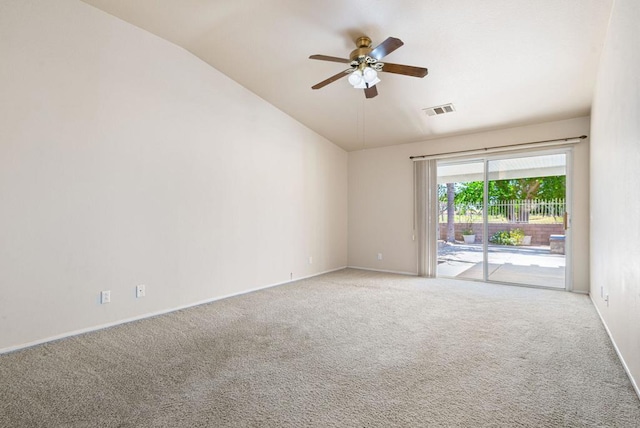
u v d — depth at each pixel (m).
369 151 6.19
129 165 3.18
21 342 2.52
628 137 2.08
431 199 5.50
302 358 2.36
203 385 1.98
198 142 3.79
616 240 2.47
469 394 1.88
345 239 6.40
